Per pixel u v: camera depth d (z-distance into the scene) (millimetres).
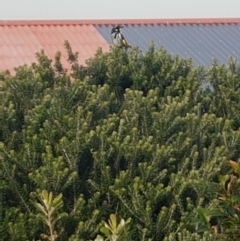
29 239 6766
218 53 15125
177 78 9953
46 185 7039
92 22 16641
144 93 9805
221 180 5301
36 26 16094
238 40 16078
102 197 7355
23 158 7430
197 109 8891
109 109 8922
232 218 5141
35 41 15141
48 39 15344
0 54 14188
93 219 6828
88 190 7449
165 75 9836
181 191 7152
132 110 8484
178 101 8961
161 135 8195
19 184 7363
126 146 7547
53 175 7031
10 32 15523
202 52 15078
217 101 9508
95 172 7504
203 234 6406
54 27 16125
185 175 7621
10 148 7902
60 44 15062
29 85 8914
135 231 6984
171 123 8227
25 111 8711
